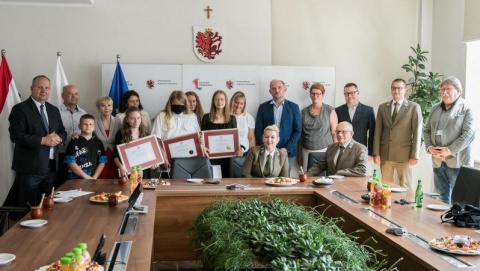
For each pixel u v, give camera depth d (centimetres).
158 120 575
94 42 659
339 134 500
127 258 225
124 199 366
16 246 244
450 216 304
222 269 237
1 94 588
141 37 667
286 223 295
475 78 658
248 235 264
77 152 507
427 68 732
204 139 565
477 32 622
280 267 212
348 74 720
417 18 731
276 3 696
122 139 530
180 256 415
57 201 361
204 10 675
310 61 709
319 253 234
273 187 431
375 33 722
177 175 508
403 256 251
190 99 608
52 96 615
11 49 642
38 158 498
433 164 554
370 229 290
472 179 383
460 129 523
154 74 656
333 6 710
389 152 586
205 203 413
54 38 650
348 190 415
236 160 536
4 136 580
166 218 412
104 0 658
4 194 579
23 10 642
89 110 661
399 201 364
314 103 643
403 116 575
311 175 517
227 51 682
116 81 638
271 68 678
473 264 220
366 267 234
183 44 674
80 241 254
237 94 626
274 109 634
